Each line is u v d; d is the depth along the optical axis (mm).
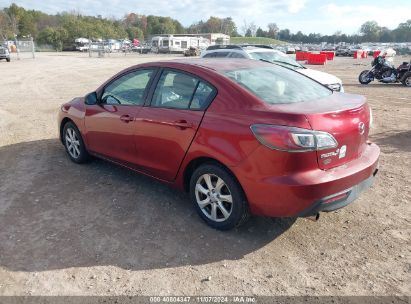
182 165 4020
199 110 3826
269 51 11062
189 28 139000
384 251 3549
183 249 3598
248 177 3412
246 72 4094
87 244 3678
